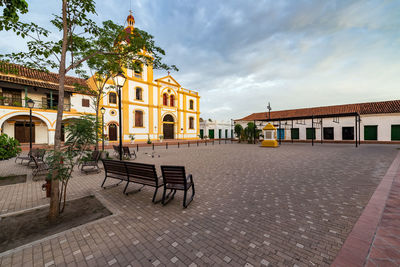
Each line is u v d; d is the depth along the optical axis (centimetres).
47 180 411
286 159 924
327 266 188
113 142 1998
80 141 359
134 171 415
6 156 680
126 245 232
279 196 403
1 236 257
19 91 1587
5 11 290
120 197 414
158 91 2495
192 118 3064
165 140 2558
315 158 937
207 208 346
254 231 261
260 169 690
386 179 500
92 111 1831
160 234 257
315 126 2355
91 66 895
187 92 2991
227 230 265
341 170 639
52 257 209
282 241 235
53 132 1558
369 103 2228
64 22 320
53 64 393
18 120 1634
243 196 408
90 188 483
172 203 375
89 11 365
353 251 204
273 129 1703
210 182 523
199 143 2386
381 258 191
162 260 203
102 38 627
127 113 2127
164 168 359
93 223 289
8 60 367
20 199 402
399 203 335
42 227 282
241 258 203
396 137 1859
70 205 369
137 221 297
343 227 266
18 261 202
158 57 550
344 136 2145
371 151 1196
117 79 743
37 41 349
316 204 353
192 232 261
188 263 197
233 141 2828
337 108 2378
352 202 357
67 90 1602
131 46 499
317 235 246
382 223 265
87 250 222
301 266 189
